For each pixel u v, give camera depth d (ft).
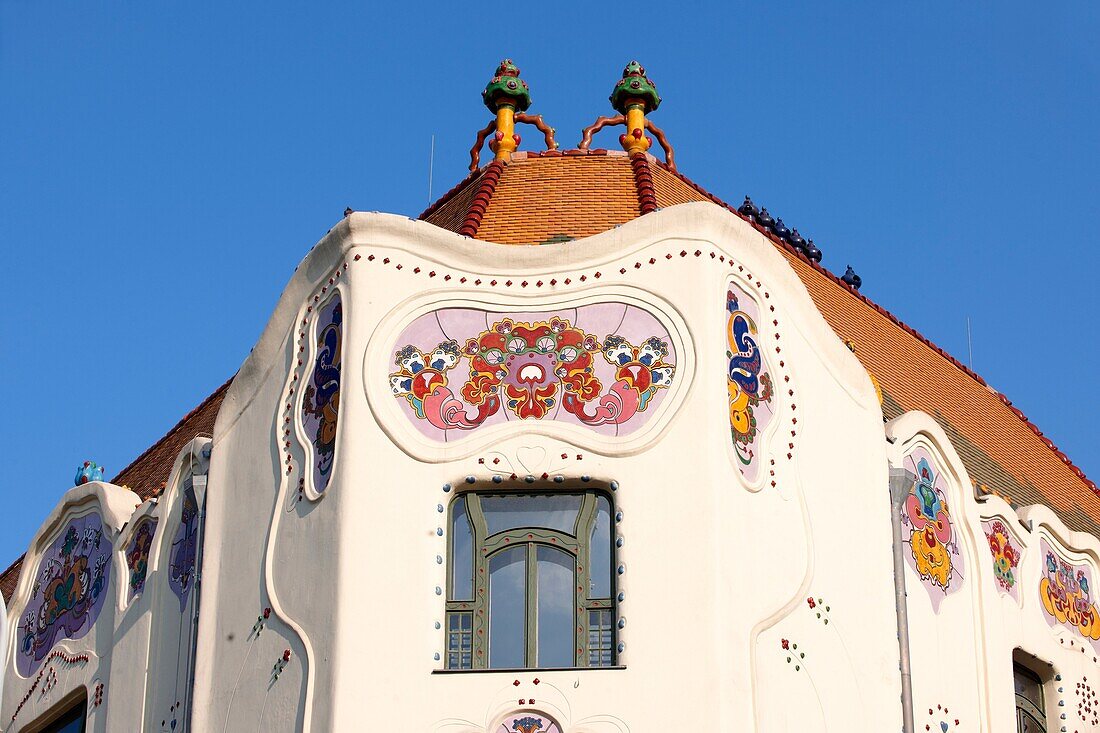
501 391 68.28
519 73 96.63
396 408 68.13
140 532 79.36
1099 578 83.92
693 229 70.59
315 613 66.03
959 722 72.59
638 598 64.95
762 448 69.15
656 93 96.78
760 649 65.82
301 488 68.80
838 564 69.92
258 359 73.05
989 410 101.65
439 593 65.72
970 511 77.20
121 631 77.66
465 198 89.76
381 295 70.18
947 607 74.49
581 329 69.21
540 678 63.82
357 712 63.67
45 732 82.94
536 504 67.31
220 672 68.59
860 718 67.97
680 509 66.03
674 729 62.90
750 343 70.54
